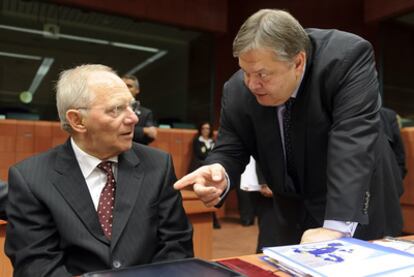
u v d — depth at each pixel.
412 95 5.25
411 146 3.93
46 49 6.57
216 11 5.96
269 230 1.97
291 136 1.25
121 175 1.10
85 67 1.09
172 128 5.45
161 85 7.46
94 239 1.01
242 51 0.98
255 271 0.82
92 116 1.02
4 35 6.14
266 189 1.99
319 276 0.71
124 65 7.37
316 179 1.29
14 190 1.04
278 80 1.01
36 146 4.47
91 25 6.23
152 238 1.08
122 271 0.75
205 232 2.33
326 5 5.70
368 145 1.05
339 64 1.14
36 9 5.61
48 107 5.69
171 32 6.46
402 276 0.71
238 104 1.31
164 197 1.14
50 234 1.02
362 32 5.47
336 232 0.99
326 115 1.19
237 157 1.38
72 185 1.05
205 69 6.32
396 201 1.36
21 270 0.98
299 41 1.00
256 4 6.13
